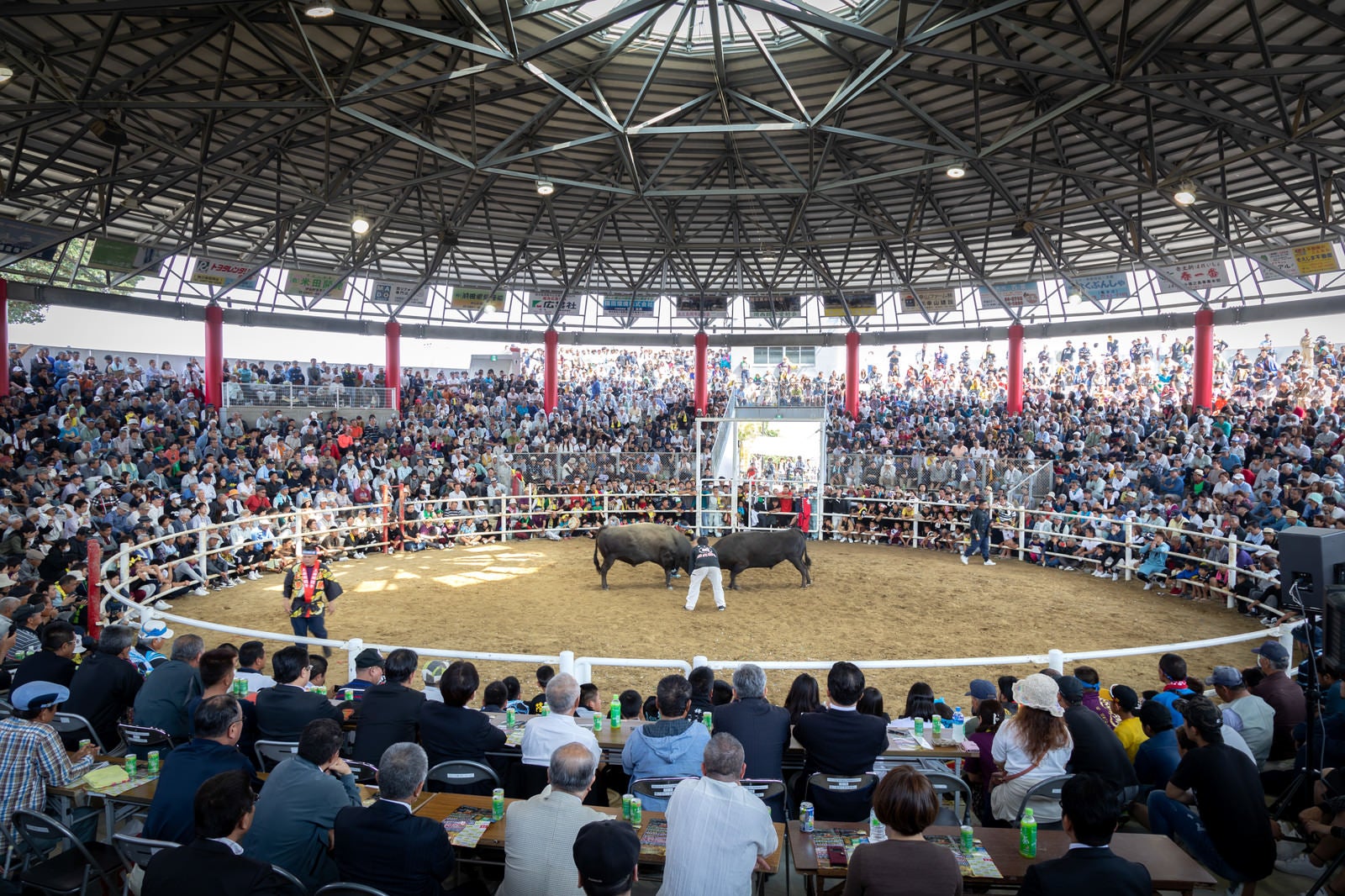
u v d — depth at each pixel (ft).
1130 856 14.25
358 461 79.00
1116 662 36.65
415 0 42.63
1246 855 15.85
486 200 79.66
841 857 14.08
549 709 18.01
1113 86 42.78
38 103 42.32
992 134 61.98
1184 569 51.65
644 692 32.07
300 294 87.76
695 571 47.16
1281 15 42.34
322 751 14.35
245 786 11.83
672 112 50.24
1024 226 71.00
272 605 47.55
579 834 10.43
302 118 49.42
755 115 59.57
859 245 95.55
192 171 56.44
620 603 48.67
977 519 63.87
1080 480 72.59
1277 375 107.65
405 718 18.75
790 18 39.32
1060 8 43.09
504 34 46.68
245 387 93.97
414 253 97.81
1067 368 131.13
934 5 39.17
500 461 82.69
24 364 107.96
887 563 63.72
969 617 45.32
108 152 61.67
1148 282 100.12
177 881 11.14
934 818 11.75
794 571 60.18
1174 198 56.65
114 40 43.70
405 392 110.32
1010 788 17.53
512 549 70.08
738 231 85.56
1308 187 68.23
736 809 12.64
